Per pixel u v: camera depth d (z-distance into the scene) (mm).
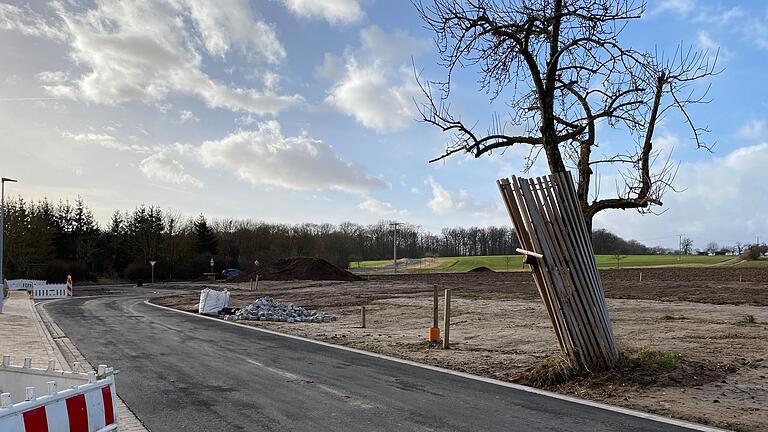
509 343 13844
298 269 60969
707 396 7906
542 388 8703
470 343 14055
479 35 9797
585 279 9109
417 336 15773
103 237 81562
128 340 15016
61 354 12523
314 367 10688
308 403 7707
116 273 79500
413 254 129750
